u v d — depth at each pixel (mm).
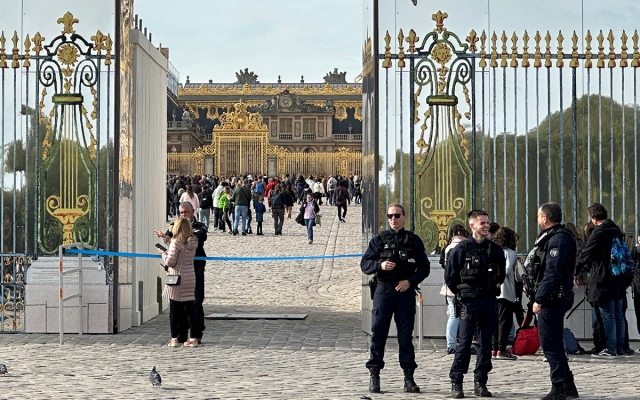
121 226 15711
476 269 10555
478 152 15477
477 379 10672
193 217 15273
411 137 15344
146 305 17391
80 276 15164
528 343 13469
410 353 10938
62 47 15625
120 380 11461
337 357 13414
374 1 15383
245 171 91438
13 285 15523
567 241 10359
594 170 15539
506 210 15477
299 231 40500
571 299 10414
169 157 92438
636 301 14062
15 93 15664
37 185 15594
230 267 27703
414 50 15398
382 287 10914
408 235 10992
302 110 120562
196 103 125062
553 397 10328
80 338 15023
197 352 13820
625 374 12219
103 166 15586
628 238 15492
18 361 12852
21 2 15664
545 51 15453
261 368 12461
